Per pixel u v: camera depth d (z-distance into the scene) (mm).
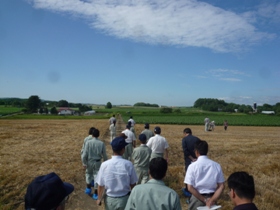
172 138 25734
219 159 14773
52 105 180500
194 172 4414
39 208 2072
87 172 7895
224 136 30125
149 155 7176
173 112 114125
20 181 9000
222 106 163000
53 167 11352
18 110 111500
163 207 3037
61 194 2205
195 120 64375
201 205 4504
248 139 26906
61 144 19266
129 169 4531
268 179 10031
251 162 13766
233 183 2828
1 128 35125
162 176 3232
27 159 13188
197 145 4602
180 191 8273
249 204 2717
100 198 4543
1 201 7051
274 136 32750
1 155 14414
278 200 7520
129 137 10609
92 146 7664
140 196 3123
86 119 69062
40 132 29844
